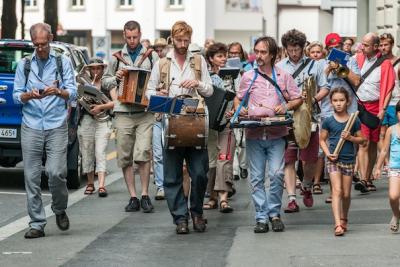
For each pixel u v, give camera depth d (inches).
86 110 684.7
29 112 493.7
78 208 614.9
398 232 494.6
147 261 430.0
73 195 685.3
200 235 498.6
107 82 593.9
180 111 490.0
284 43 599.2
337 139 502.9
